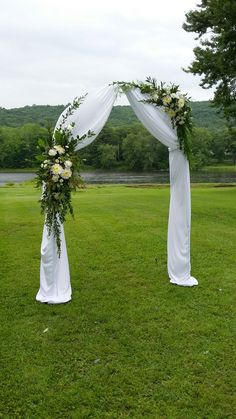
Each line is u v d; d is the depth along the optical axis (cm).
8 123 11762
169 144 644
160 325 518
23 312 566
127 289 652
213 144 7806
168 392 379
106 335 495
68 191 585
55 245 600
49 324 528
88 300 608
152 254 848
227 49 1831
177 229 666
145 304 588
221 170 6456
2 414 351
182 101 611
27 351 457
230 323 521
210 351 450
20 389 387
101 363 430
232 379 397
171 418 343
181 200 659
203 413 349
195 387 385
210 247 902
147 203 1692
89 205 1627
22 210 1505
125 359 437
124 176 5619
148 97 627
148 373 409
